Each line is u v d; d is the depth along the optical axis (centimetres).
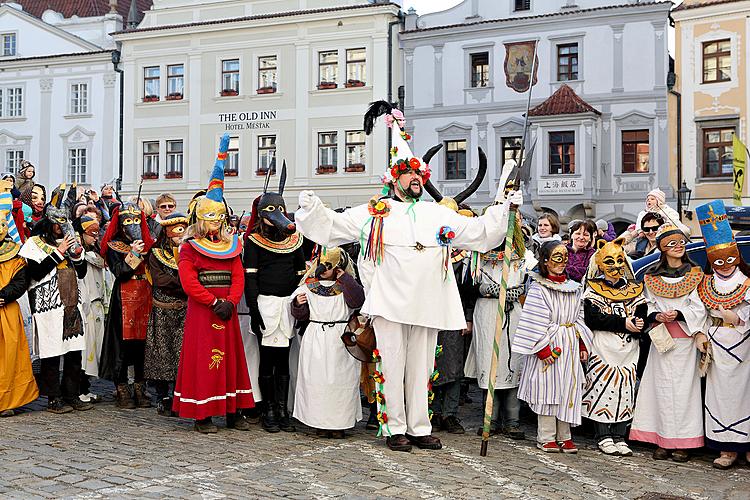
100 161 3725
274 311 748
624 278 717
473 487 568
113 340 859
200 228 730
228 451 657
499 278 770
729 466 664
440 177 3189
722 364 666
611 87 2948
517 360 754
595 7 2969
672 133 2909
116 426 750
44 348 804
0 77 3881
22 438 682
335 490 546
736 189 2455
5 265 782
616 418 701
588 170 2895
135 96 3656
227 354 731
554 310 698
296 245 770
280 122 3412
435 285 691
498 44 3094
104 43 3819
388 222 694
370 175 3275
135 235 839
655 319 686
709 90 2872
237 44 3484
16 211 862
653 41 2902
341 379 725
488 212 705
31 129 3831
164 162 3609
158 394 827
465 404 957
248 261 755
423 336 696
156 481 551
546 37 3028
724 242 669
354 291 724
